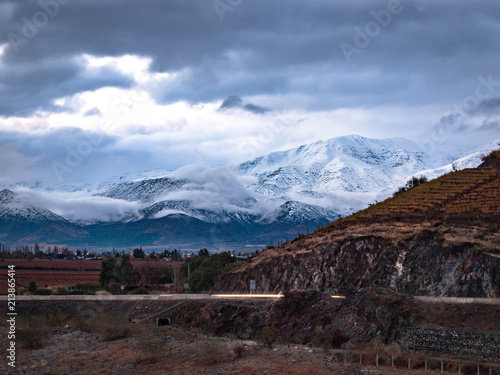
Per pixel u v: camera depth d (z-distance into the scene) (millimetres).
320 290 72625
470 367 41562
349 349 48688
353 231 80938
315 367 36531
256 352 40844
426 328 49219
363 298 59688
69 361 41969
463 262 63312
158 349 41844
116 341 47719
